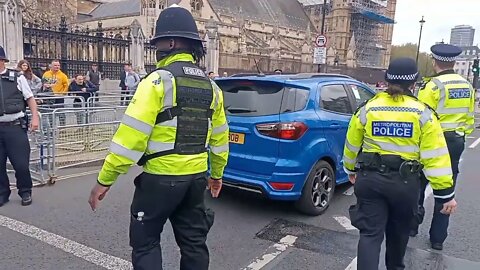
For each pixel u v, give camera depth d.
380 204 3.04
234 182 5.04
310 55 52.03
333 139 5.31
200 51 2.65
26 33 14.79
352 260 3.96
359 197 3.11
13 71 5.08
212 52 21.86
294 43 70.19
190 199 2.68
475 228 4.91
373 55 79.31
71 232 4.41
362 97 6.21
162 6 51.00
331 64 53.12
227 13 61.69
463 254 4.16
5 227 4.48
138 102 2.37
